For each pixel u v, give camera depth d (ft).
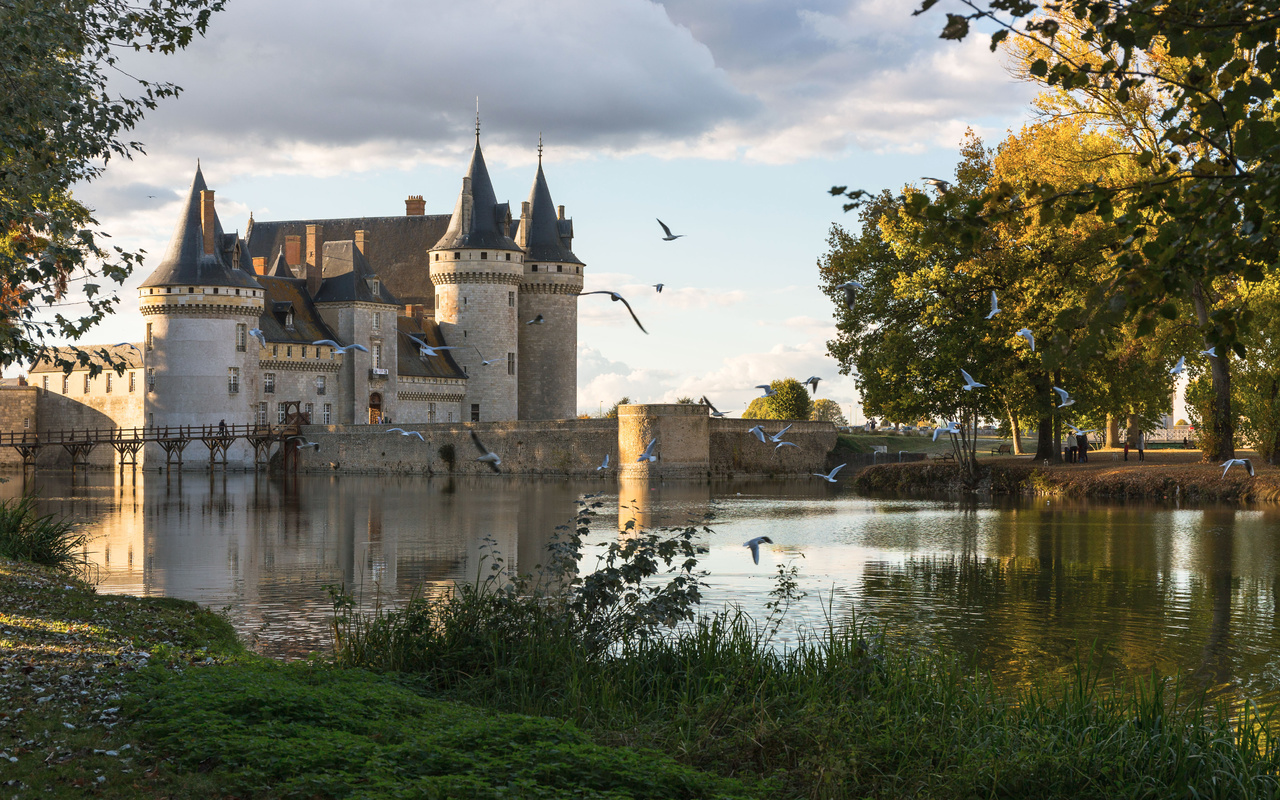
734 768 31.04
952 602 67.05
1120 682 47.47
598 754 28.53
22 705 30.76
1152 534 102.68
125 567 84.69
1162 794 30.04
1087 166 120.78
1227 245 24.25
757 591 70.44
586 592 41.96
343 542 104.17
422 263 360.89
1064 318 25.23
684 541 43.09
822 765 29.22
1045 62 24.44
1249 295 128.88
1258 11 22.70
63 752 26.94
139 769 26.05
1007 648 54.19
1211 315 25.44
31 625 42.06
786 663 39.75
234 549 97.96
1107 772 30.66
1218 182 24.62
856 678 37.42
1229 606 65.51
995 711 34.71
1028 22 23.93
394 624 42.88
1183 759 30.78
